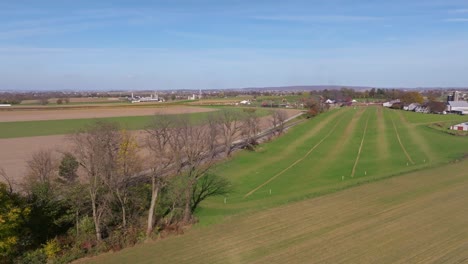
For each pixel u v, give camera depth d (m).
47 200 36.44
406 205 42.88
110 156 36.38
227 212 42.88
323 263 29.33
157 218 39.75
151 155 53.94
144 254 31.97
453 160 67.75
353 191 49.16
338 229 36.16
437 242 32.84
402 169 62.53
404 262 29.30
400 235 34.47
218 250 32.22
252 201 47.19
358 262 29.42
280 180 58.38
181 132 60.41
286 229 36.53
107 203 36.72
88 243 33.25
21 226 31.94
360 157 76.31
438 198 45.28
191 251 32.22
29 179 42.53
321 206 43.28
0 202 29.44
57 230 36.12
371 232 35.28
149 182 44.53
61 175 41.09
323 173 62.66
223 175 60.94
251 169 66.56
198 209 44.28
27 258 30.50
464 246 31.92
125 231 35.78
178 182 44.91
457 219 38.19
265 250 31.91
